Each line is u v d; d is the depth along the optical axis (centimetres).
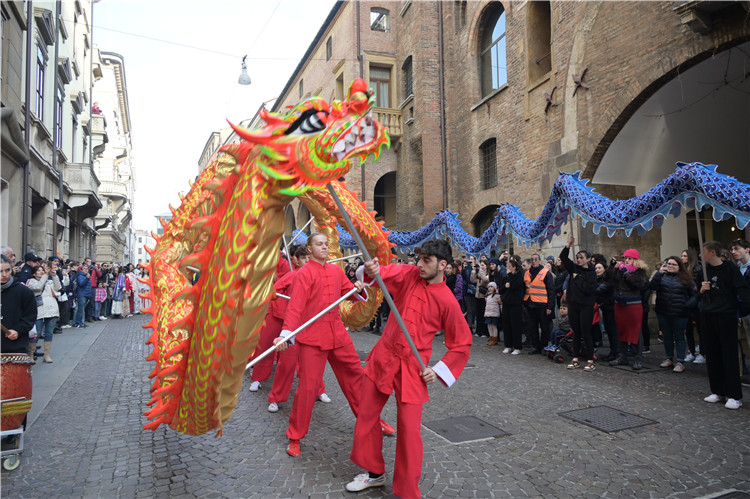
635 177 1003
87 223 2486
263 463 371
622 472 350
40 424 473
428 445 405
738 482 332
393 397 556
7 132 966
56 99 1512
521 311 820
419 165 1769
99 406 537
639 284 687
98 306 1496
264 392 600
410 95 1728
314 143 209
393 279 325
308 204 496
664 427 445
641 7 838
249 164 222
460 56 1524
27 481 344
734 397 500
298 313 388
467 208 1465
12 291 480
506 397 552
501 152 1283
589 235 975
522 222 793
